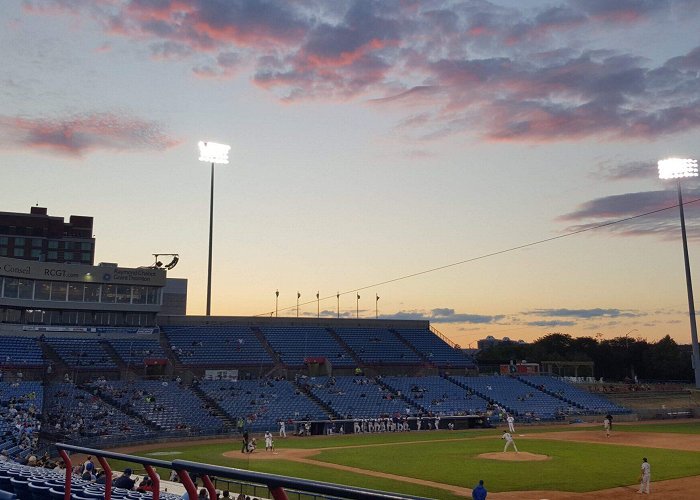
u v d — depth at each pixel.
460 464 44.84
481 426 80.06
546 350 164.25
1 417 51.31
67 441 52.44
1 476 14.62
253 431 69.25
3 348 71.75
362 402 82.06
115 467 41.78
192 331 93.38
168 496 18.45
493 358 174.25
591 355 157.38
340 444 59.94
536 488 35.22
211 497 5.68
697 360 89.75
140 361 80.69
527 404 89.75
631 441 60.09
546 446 56.03
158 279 89.69
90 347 80.50
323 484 4.47
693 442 58.78
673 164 85.31
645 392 103.12
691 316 91.50
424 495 33.41
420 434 71.00
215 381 80.94
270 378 87.88
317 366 95.25
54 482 14.76
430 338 110.75
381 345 104.38
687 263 88.56
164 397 72.69
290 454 51.62
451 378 96.88
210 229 97.25
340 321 107.25
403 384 90.94
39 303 81.19
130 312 88.75
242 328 98.25
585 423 85.06
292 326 103.00
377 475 40.09
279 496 4.81
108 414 63.75
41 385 65.31
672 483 36.56
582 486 35.69
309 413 76.06
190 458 48.53
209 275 97.00
